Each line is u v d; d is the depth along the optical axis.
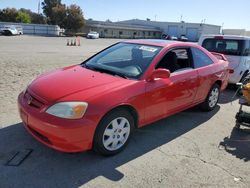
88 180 3.25
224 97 7.50
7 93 6.38
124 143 3.96
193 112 5.92
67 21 68.25
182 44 5.03
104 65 4.53
